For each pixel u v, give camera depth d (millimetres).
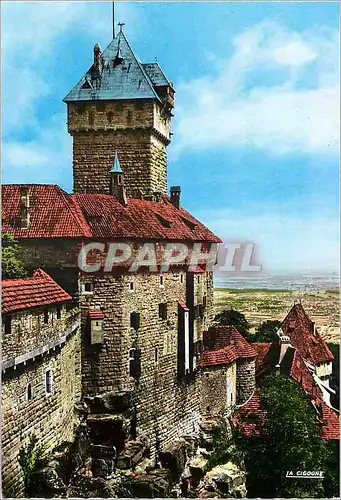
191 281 77000
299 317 98688
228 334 86000
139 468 57906
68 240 60219
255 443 63625
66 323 53469
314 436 62000
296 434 60844
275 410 62625
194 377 78000
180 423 74062
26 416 42875
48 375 48000
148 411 67062
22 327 42875
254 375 85812
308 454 60250
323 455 61562
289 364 83375
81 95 79375
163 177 84562
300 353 94812
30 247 60344
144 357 66312
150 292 67438
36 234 60094
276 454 61344
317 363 94875
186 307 74500
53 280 56625
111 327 62250
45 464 43812
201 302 80500
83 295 61156
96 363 61688
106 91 79188
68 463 46812
